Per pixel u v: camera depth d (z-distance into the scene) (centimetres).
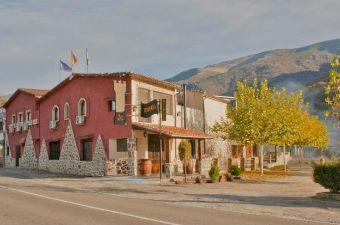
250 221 1128
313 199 1733
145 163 2880
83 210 1287
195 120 3731
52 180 2644
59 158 3556
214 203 1566
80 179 2717
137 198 1723
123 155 3027
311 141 4978
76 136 3362
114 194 1892
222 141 4134
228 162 3850
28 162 4025
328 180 1747
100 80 3177
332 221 1179
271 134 3391
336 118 1609
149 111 2934
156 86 3244
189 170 3114
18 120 4241
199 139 3247
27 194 1762
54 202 1486
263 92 3609
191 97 3706
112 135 3059
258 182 2711
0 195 1714
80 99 3325
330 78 1571
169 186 2302
